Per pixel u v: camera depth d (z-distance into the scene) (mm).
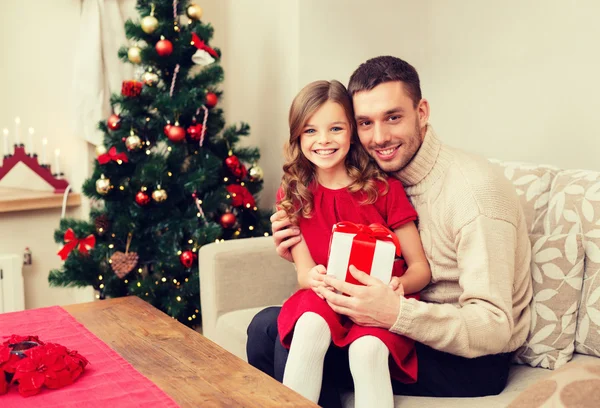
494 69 2736
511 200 1532
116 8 2906
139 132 2689
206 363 1270
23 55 2939
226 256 2141
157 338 1418
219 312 2139
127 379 1183
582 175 1774
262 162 3139
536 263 1673
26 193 2916
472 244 1464
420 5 3010
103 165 2590
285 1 2834
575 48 2420
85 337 1420
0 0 2869
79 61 2865
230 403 1082
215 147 2824
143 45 2945
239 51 3240
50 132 3033
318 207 1662
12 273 2814
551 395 1072
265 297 2229
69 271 2572
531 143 2605
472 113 2848
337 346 1443
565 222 1728
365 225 1568
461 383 1469
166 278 2660
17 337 1292
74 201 2969
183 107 2566
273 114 3010
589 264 1631
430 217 1588
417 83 1596
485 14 2752
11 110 2959
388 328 1376
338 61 2861
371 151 1619
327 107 1608
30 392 1111
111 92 2920
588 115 2393
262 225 2891
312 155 1642
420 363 1450
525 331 1606
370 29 2902
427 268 1574
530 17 2574
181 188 2652
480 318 1390
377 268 1428
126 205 2643
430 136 1601
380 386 1312
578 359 1601
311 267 1635
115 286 2656
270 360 1631
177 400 1094
